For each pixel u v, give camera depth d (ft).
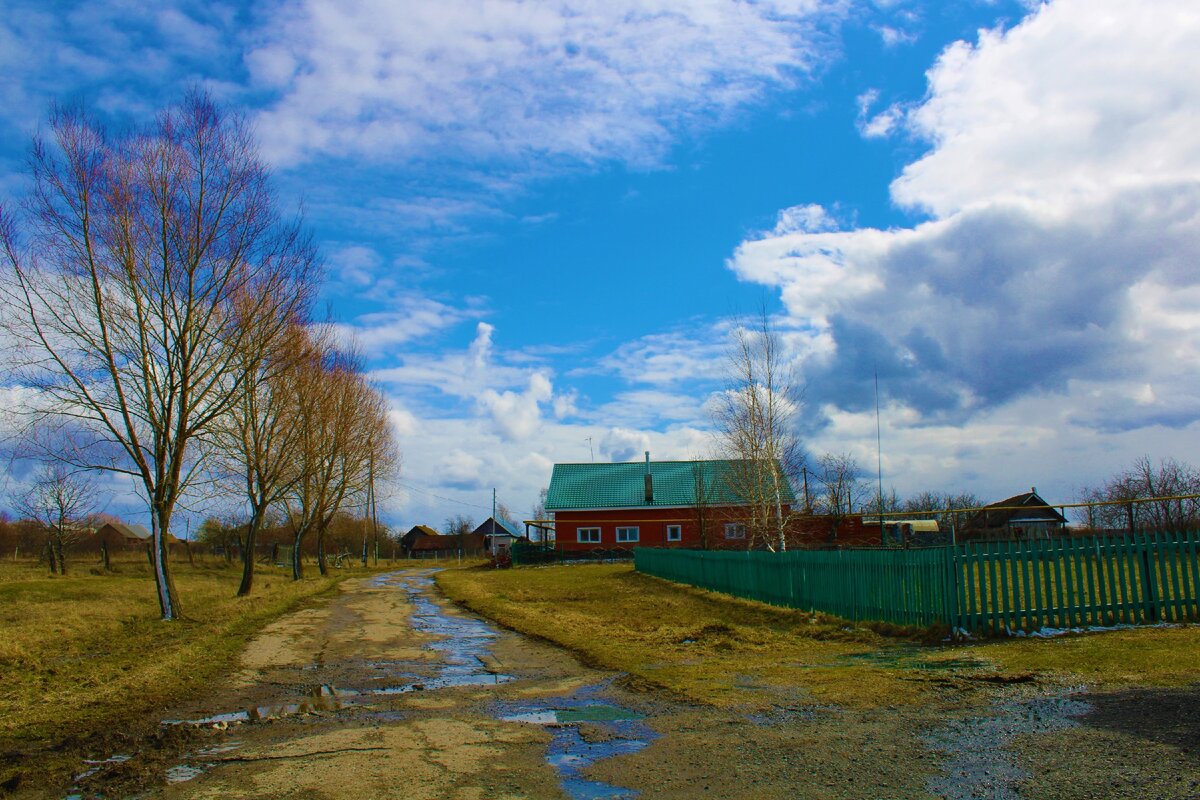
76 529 153.89
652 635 47.06
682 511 174.09
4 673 37.52
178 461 69.00
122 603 81.66
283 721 26.73
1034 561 39.14
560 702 28.53
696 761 19.95
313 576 148.87
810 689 28.14
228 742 23.80
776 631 48.01
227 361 73.36
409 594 95.04
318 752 22.13
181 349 68.80
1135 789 15.89
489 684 33.32
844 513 142.82
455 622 61.11
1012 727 21.08
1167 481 102.89
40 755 22.75
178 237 68.85
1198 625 37.17
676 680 31.30
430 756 21.39
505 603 73.87
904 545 114.11
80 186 65.46
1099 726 20.43
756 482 112.47
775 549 115.65
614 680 32.68
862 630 44.24
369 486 173.06
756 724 23.44
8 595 86.63
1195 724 19.85
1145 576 39.24
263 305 76.48
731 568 74.59
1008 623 38.81
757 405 112.78
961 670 29.86
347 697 31.19
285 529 250.78
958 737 20.54
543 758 20.92
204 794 18.63
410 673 37.06
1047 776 17.06
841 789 17.20
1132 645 32.35
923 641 38.86
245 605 73.51
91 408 66.64
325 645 47.91
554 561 169.78
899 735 21.15
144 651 45.34
